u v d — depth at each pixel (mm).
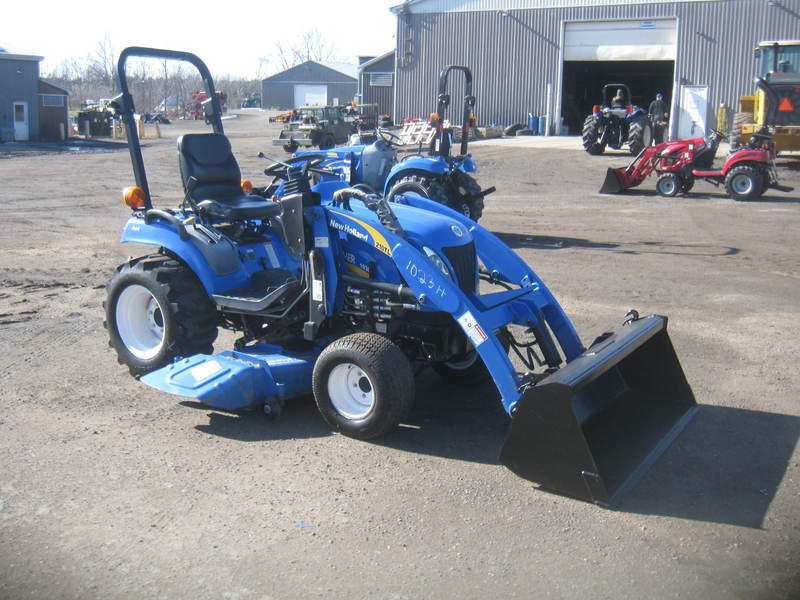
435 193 10516
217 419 4816
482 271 5230
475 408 5023
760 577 3191
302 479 4031
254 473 4094
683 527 3568
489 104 33000
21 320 6969
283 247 5559
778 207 14789
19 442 4457
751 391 5250
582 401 4508
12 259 9695
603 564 3275
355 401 4539
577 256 10078
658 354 4777
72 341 6367
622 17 30250
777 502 3805
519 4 31719
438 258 4570
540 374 5289
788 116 19688
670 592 3088
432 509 3727
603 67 36438
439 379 5562
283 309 4891
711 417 4801
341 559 3314
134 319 5520
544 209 14852
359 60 48344
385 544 3428
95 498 3830
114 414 4883
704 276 8867
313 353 4992
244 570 3240
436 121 11117
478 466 4184
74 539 3471
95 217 13523
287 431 4637
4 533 3521
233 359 4777
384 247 4492
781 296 7906
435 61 33344
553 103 32062
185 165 5465
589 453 3691
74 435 4559
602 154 24875
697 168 16422
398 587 3121
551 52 31641
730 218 13484
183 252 5168
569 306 7500
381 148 11594
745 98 22000
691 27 29266
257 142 34125
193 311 5203
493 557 3326
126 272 5375
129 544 3434
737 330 6688
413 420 4820
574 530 3537
